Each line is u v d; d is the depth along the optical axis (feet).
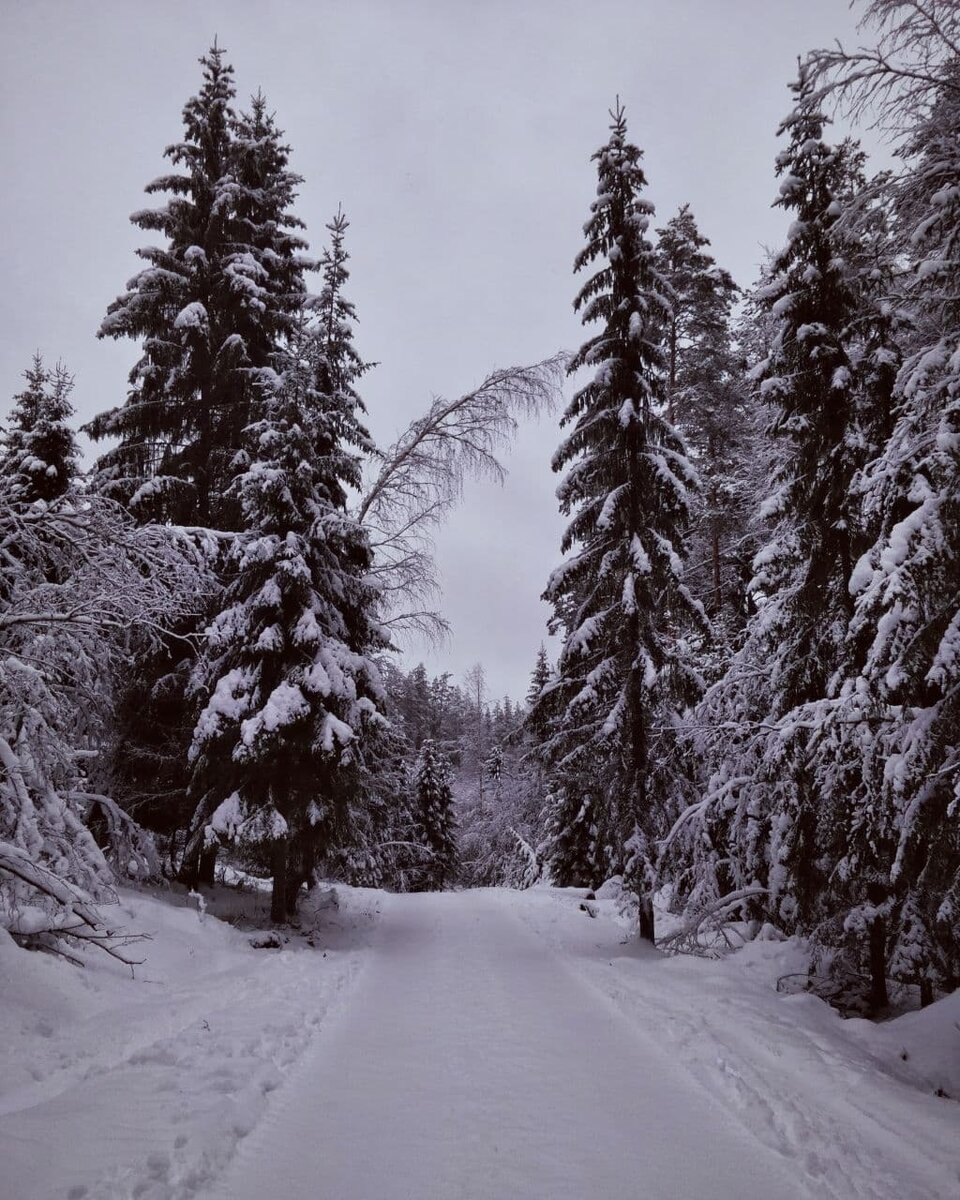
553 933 50.67
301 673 44.75
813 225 38.63
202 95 58.03
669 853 43.65
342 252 58.85
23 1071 19.26
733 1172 15.61
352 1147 16.60
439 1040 24.85
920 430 26.53
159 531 36.01
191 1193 14.03
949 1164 15.96
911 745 26.11
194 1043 22.33
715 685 43.04
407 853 105.09
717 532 69.31
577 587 50.08
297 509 48.34
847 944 34.71
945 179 25.45
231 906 49.47
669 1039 24.73
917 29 23.67
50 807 32.17
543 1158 16.19
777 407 43.55
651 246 48.29
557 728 50.11
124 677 46.96
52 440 44.27
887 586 25.53
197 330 52.37
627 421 45.39
